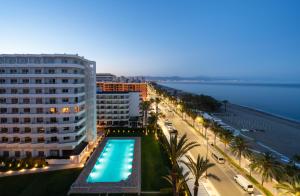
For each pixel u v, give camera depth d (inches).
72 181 2664.9
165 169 3019.2
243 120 7214.6
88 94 3969.0
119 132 5064.0
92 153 3663.9
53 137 3319.4
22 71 3329.2
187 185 2578.7
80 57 3476.9
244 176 2861.7
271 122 6958.7
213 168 3120.1
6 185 2556.6
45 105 3284.9
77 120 3444.9
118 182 2608.3
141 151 3789.4
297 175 2091.5
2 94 3270.2
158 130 5128.0
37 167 3051.2
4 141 3299.7
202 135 4968.0
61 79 3316.9
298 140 4950.8
